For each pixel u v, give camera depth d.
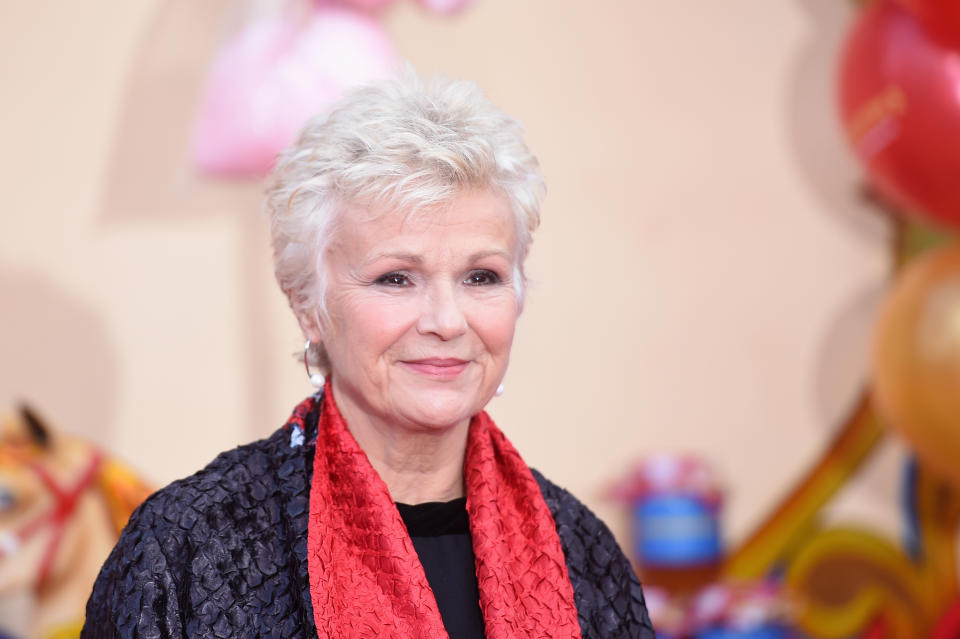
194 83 7.73
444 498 2.43
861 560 8.42
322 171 2.19
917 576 8.47
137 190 7.72
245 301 7.84
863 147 6.09
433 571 2.35
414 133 2.13
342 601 2.16
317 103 6.41
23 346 7.54
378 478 2.25
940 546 8.49
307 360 2.43
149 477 7.63
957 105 5.62
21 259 7.57
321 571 2.15
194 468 7.71
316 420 2.40
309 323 2.35
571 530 2.53
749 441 8.48
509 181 2.22
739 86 8.61
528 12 8.30
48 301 7.59
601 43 8.43
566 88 8.35
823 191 8.68
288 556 2.18
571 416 8.26
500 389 2.35
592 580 2.49
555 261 8.28
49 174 7.63
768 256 8.59
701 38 8.58
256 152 6.60
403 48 7.99
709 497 7.79
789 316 8.59
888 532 8.48
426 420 2.21
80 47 7.69
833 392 8.59
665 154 8.49
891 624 8.38
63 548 6.56
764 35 8.66
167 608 2.05
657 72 8.51
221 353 7.81
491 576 2.30
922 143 5.76
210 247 7.81
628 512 8.07
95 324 7.64
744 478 8.44
